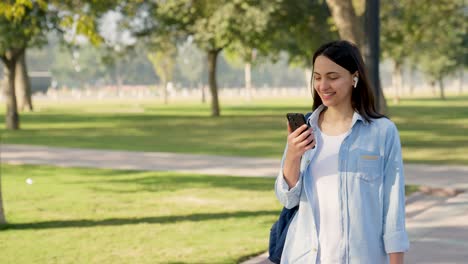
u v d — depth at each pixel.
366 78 3.66
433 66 75.69
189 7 38.59
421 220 9.97
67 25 11.21
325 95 3.64
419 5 32.78
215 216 10.61
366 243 3.61
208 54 43.53
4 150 21.75
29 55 156.38
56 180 14.92
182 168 16.75
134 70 152.50
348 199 3.61
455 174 14.80
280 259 3.91
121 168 16.88
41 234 9.38
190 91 124.69
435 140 23.70
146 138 26.16
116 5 34.72
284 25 38.62
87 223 10.13
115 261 7.84
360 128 3.67
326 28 38.75
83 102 85.00
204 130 30.27
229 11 35.97
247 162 17.80
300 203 3.73
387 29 40.78
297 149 3.56
